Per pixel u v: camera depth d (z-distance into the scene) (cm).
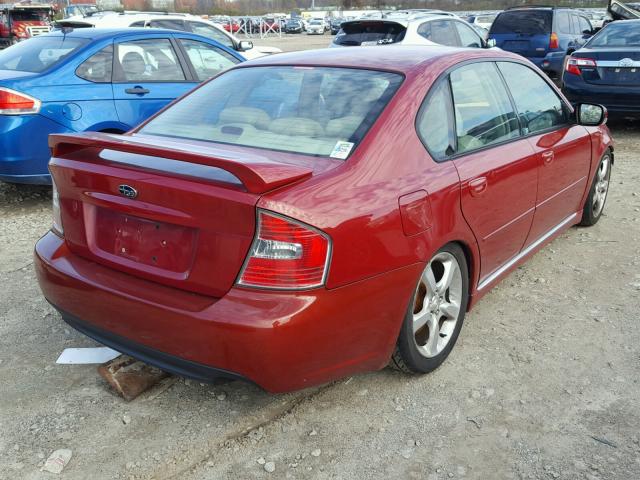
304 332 230
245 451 261
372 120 277
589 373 315
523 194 360
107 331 264
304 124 287
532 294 406
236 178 237
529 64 408
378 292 253
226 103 322
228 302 230
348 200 242
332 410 286
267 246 224
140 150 238
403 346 284
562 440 266
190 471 249
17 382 307
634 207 588
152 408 288
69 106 567
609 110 895
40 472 248
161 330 242
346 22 1059
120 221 262
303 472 249
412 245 264
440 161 293
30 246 496
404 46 358
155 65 645
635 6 1381
